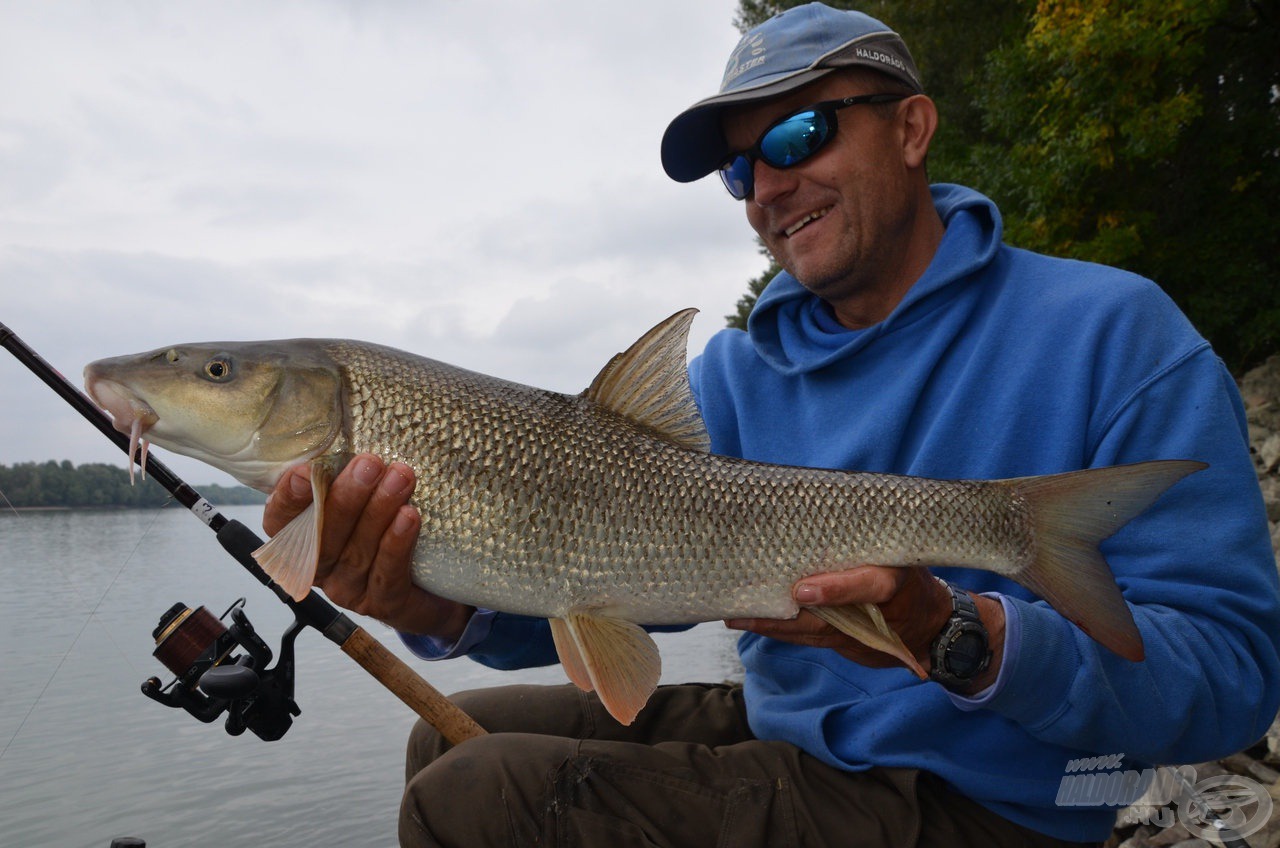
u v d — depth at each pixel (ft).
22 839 3.39
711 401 2.43
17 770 3.99
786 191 2.19
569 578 1.77
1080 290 1.94
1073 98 9.46
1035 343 1.93
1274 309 9.85
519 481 1.76
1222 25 10.26
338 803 3.73
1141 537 1.72
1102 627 1.56
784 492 1.79
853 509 1.77
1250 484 1.73
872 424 2.05
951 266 2.06
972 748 1.78
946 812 1.75
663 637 8.24
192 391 1.79
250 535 2.11
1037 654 1.56
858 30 2.16
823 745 1.84
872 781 1.79
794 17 2.23
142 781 3.95
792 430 2.27
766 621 1.78
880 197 2.16
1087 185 10.13
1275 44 10.39
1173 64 9.02
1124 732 1.60
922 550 1.74
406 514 1.68
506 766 1.77
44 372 2.05
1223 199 10.49
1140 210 10.55
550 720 2.22
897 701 1.82
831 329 2.35
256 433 1.78
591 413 1.86
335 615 2.05
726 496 1.79
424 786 1.77
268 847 3.32
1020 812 1.74
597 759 1.79
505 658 2.23
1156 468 1.62
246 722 2.08
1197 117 10.20
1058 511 1.67
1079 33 9.00
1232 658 1.63
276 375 1.79
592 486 1.78
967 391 1.96
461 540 1.75
